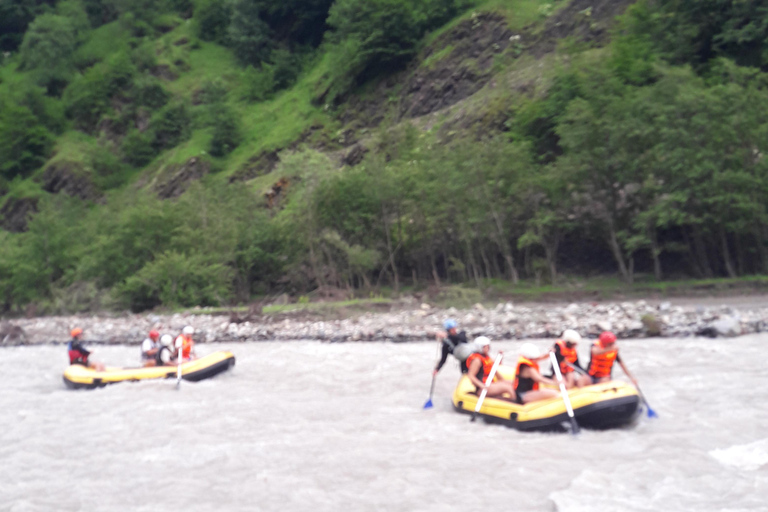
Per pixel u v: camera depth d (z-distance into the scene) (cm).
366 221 3925
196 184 4453
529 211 3384
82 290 4050
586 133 3083
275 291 4219
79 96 8031
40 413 1296
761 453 888
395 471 884
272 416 1210
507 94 4466
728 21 3544
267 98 7425
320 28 8000
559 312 2439
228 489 846
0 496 849
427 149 3969
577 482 812
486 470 873
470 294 2956
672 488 787
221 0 8850
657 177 3025
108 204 5972
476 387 1180
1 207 7038
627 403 996
